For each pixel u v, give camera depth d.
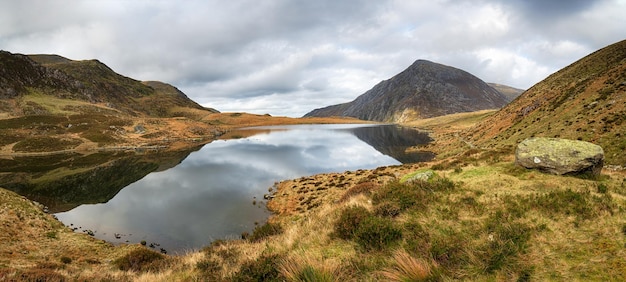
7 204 26.97
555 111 47.81
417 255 6.96
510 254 6.38
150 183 47.53
